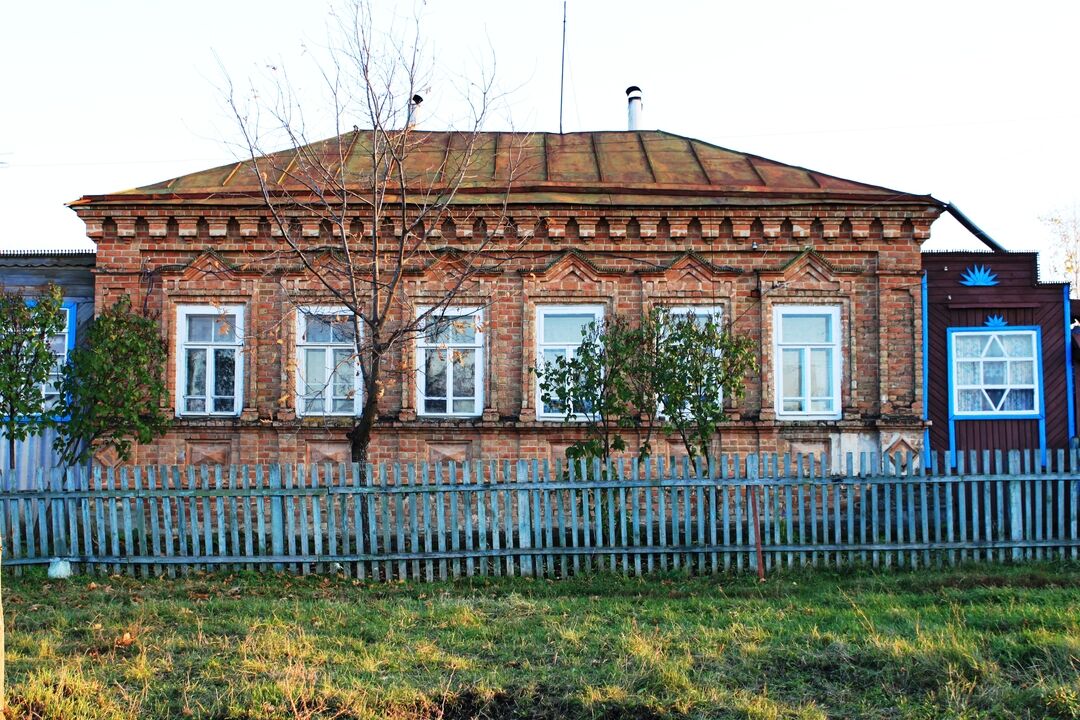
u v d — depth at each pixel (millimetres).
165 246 16219
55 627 9578
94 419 14242
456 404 16234
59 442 14453
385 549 12383
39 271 16625
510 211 16094
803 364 16297
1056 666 7973
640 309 16203
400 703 7504
